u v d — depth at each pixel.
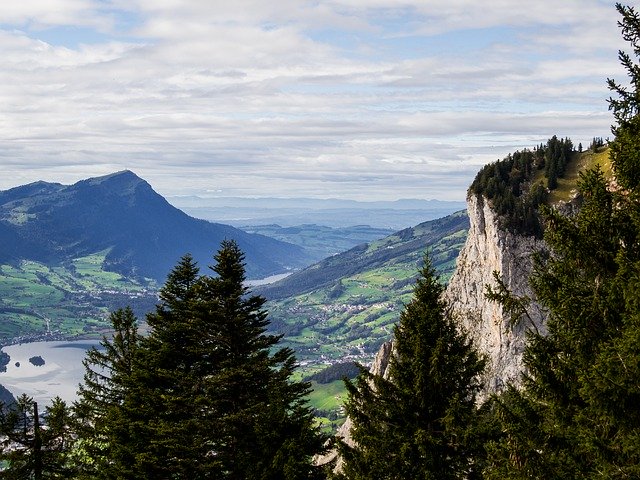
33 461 41.38
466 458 23.53
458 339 25.83
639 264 16.41
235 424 32.56
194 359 38.06
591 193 18.48
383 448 24.39
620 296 17.23
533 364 19.19
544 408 19.25
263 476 30.16
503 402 19.92
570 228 18.44
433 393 24.58
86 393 43.56
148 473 35.44
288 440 30.41
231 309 34.47
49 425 42.19
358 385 25.89
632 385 15.23
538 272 19.64
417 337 24.67
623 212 18.12
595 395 15.76
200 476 32.88
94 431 42.66
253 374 33.06
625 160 17.45
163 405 36.47
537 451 18.06
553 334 19.30
